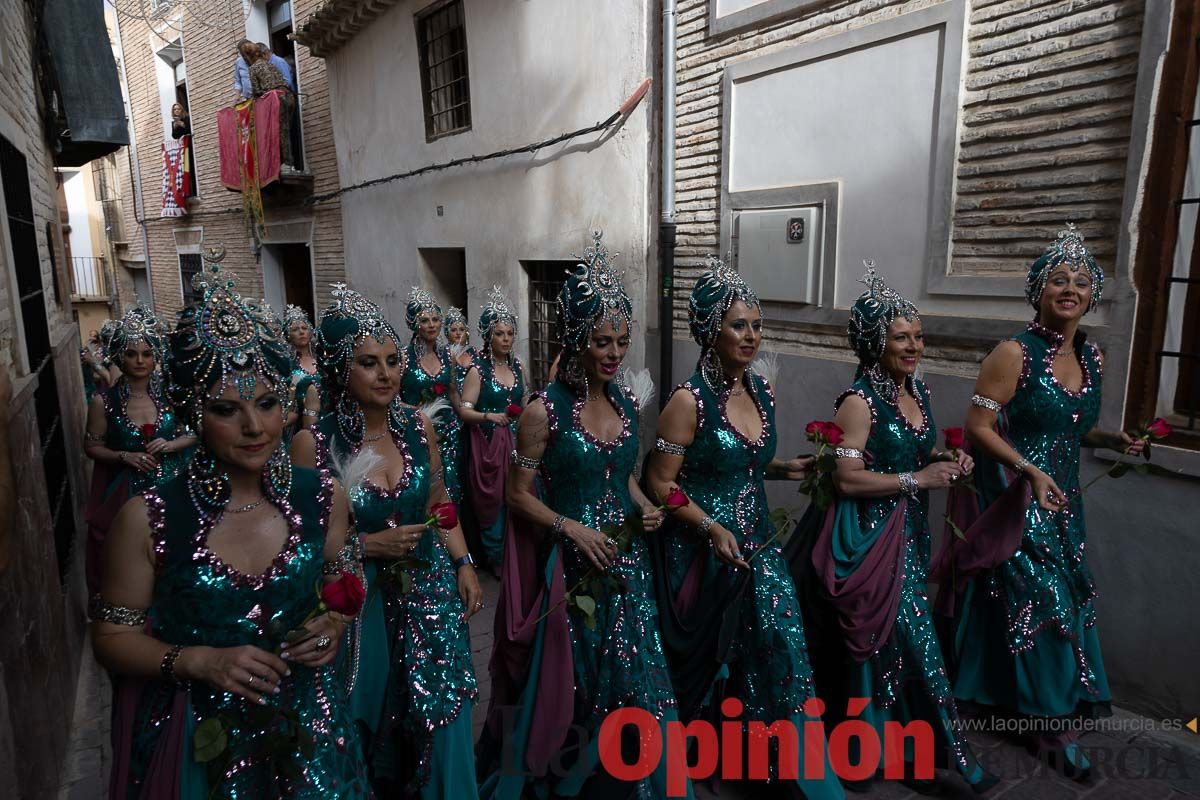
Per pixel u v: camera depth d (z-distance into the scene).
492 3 7.39
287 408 1.79
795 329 4.95
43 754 2.94
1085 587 3.21
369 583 2.53
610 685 2.75
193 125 14.32
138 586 1.72
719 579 2.94
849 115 4.42
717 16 5.14
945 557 3.43
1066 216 3.53
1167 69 3.12
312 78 11.16
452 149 8.39
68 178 19.02
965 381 3.95
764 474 3.33
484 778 2.94
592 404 2.87
